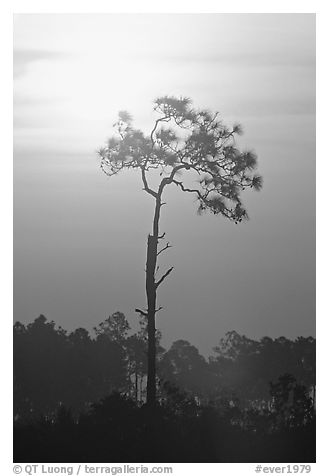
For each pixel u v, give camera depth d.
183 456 22.03
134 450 22.08
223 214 26.86
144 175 26.44
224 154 26.42
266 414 23.91
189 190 26.70
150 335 25.47
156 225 26.02
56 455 21.94
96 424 23.23
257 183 26.80
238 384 44.91
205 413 23.64
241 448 22.19
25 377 45.59
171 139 26.25
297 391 24.03
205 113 26.66
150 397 24.95
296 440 22.52
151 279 25.64
